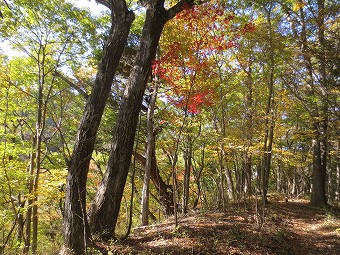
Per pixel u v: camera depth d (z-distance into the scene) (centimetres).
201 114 1051
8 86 1173
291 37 1004
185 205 1206
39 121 1095
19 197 1122
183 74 778
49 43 1129
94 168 1645
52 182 980
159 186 1487
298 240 836
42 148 1281
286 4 1236
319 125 1316
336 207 1388
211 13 720
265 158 993
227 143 1024
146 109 1413
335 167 2747
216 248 655
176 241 685
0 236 1232
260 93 1084
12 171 974
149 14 743
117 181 677
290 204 1434
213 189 1827
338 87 996
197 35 770
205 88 815
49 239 1290
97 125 610
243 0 1009
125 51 1252
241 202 1298
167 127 1162
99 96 616
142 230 870
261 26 920
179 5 747
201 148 1228
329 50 924
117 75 1352
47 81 1243
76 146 586
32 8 1031
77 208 569
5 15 1013
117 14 657
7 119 1277
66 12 1088
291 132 1789
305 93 1205
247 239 725
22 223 1108
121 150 686
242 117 1025
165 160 1689
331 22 1011
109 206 665
